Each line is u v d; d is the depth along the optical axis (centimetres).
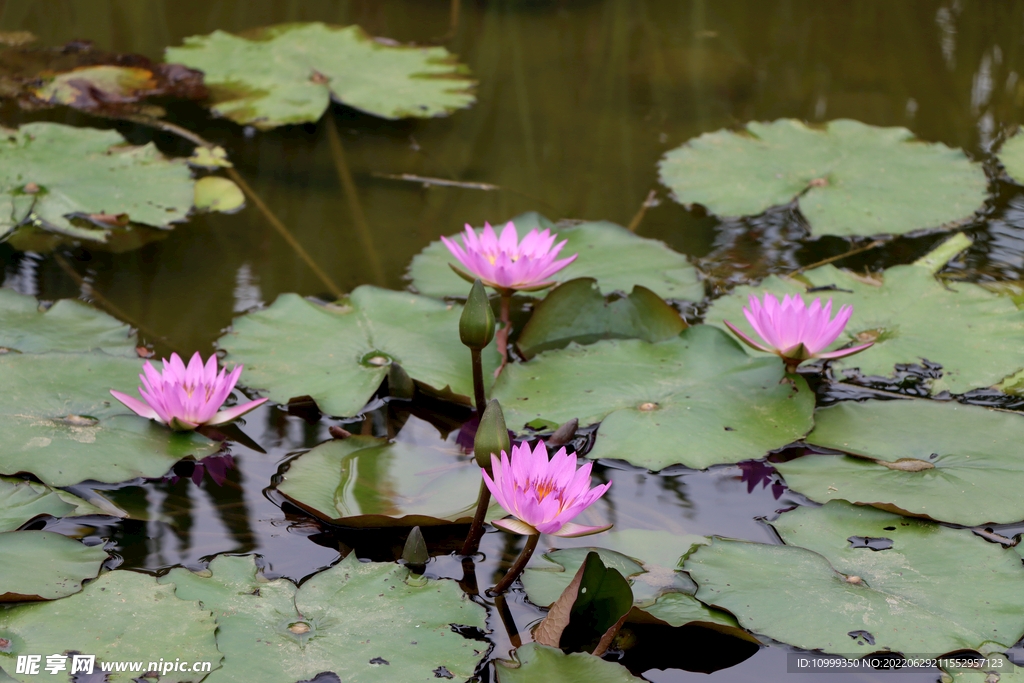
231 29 515
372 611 354
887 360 378
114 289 387
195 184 406
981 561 358
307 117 418
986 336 380
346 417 370
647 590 357
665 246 396
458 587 356
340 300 385
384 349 378
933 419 370
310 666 350
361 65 459
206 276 390
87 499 363
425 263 393
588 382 375
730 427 369
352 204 405
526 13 571
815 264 394
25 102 419
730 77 488
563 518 353
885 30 553
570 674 350
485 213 404
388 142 421
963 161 412
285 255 395
